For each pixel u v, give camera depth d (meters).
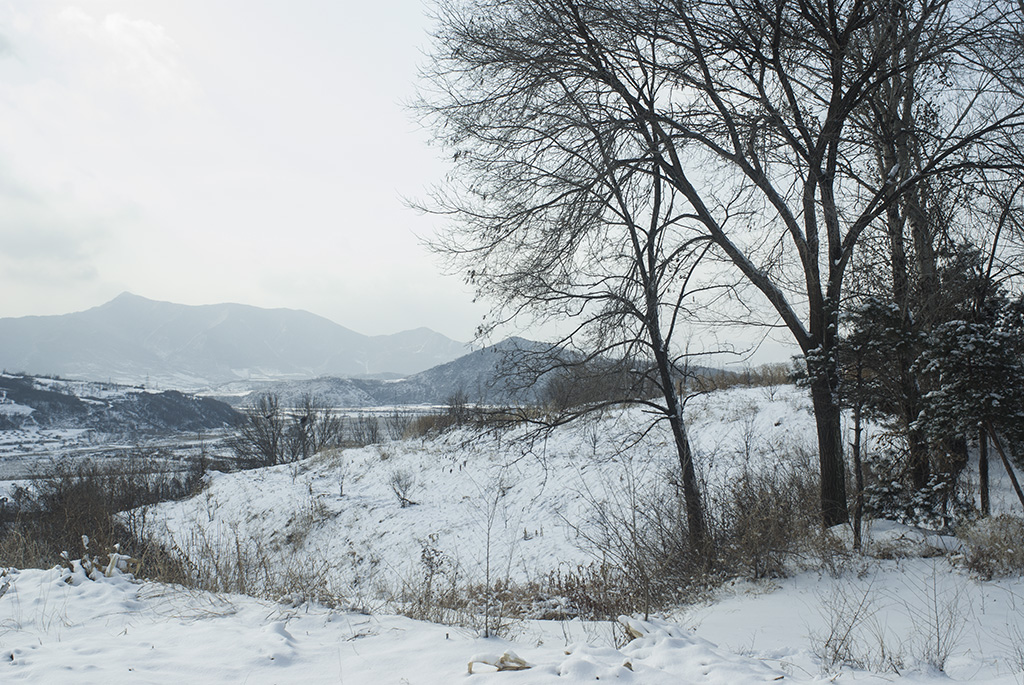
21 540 9.98
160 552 8.30
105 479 27.16
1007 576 8.01
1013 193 10.61
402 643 5.29
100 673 4.36
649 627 5.65
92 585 6.93
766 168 11.33
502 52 11.30
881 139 11.55
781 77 11.38
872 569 9.13
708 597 9.06
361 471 27.70
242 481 30.88
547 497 18.48
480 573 14.90
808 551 9.85
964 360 9.94
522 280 11.21
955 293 11.52
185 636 5.39
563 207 10.98
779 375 23.94
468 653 4.96
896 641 6.12
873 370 11.70
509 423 12.09
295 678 4.36
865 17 10.77
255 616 6.09
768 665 5.15
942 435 10.27
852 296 11.62
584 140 11.30
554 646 5.65
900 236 11.88
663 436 19.03
